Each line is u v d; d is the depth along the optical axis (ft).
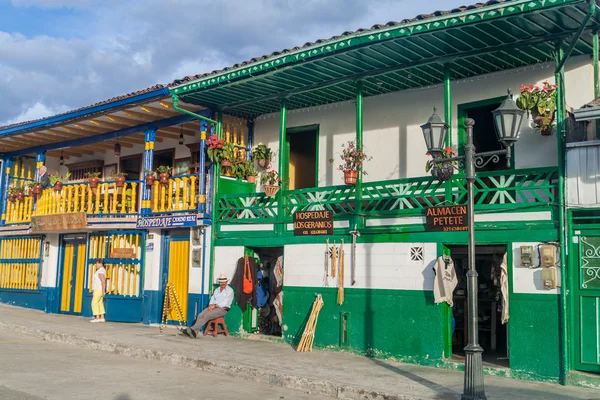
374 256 38.65
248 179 49.39
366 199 39.32
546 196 34.42
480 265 41.75
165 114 51.21
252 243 45.14
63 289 61.46
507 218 33.71
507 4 29.58
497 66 37.50
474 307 26.73
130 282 53.26
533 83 36.81
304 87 43.04
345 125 45.60
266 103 47.01
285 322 42.70
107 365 36.52
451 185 36.09
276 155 49.60
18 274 65.98
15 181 68.59
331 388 30.19
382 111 43.73
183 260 50.67
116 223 52.75
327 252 40.83
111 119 52.85
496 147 39.11
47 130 58.03
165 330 48.52
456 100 39.86
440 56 36.40
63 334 45.93
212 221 47.65
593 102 30.89
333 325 39.99
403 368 34.71
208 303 47.21
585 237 31.65
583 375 30.68
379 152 43.45
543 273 31.99
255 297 45.70
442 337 35.27
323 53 36.32
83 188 54.90
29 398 27.12
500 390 29.60
